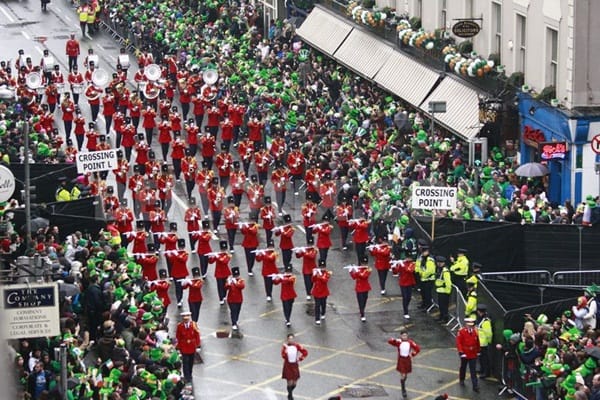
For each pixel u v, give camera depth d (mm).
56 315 72750
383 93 159000
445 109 131875
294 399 93562
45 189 127625
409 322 106938
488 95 135375
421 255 108188
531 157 130875
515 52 134875
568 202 116688
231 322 107500
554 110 123938
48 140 144750
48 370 81000
